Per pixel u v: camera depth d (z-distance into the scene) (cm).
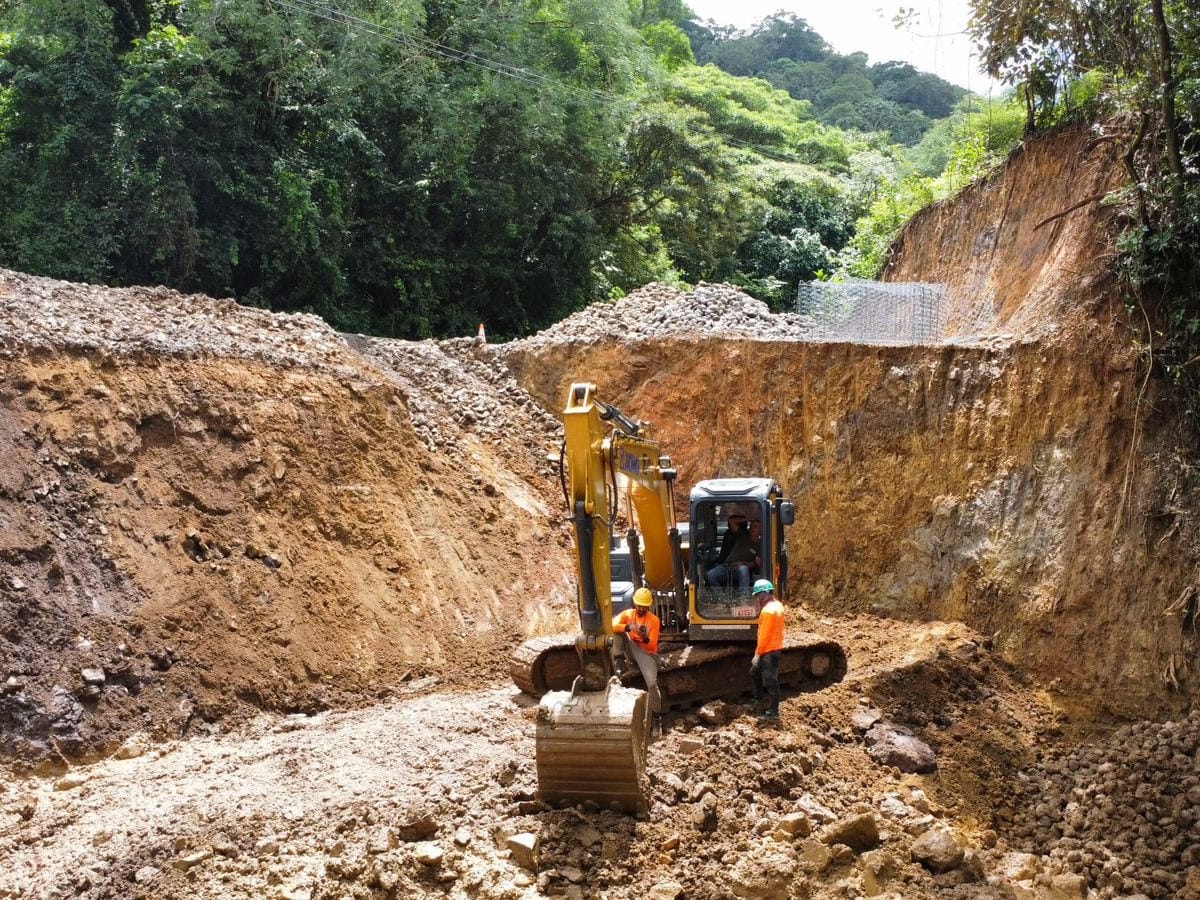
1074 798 1060
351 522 1433
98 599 1117
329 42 2630
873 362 1675
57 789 945
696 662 1145
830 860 851
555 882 798
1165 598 1236
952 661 1298
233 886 780
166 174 2194
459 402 1916
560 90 3014
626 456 1028
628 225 3512
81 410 1250
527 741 1048
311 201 2412
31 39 2189
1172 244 1296
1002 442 1477
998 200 1780
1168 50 1291
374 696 1238
